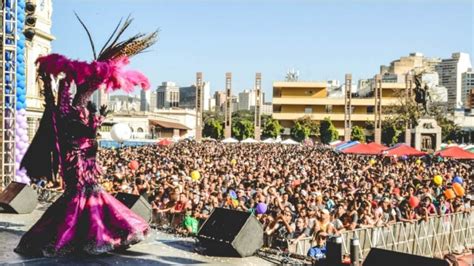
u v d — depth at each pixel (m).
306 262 11.05
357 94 135.62
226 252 11.52
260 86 99.25
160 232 13.70
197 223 14.09
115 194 13.94
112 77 10.73
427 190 19.69
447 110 128.88
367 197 16.61
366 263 9.09
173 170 26.02
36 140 11.43
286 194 17.22
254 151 54.50
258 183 20.44
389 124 97.12
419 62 197.12
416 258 8.68
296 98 112.00
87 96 11.02
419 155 43.25
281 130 107.44
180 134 125.50
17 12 19.03
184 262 10.77
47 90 11.21
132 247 11.88
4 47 18.61
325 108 111.94
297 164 34.25
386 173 28.73
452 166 36.69
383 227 14.97
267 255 11.57
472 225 18.91
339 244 9.90
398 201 17.45
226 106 100.25
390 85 111.56
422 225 16.47
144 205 13.35
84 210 10.74
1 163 18.78
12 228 13.62
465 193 21.58
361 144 46.25
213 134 113.19
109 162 30.84
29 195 15.89
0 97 18.72
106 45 11.20
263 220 13.63
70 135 10.83
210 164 31.31
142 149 49.31
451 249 17.73
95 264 10.33
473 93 149.00
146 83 11.18
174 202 15.23
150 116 111.50
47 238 10.60
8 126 18.89
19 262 10.32
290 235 12.95
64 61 10.75
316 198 16.31
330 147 67.62
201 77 96.94
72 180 10.88
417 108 90.50
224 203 15.60
